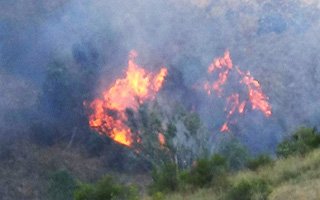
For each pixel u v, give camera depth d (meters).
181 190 65.94
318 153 61.53
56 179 150.25
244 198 51.94
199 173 66.75
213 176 65.75
